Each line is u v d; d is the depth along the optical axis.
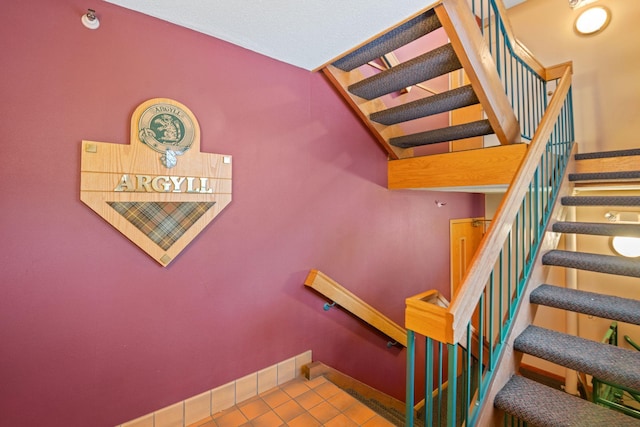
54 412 1.36
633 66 3.13
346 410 1.79
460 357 3.38
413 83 2.12
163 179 1.60
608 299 1.63
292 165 2.13
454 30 1.59
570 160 2.66
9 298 1.27
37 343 1.32
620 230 1.88
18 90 1.27
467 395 1.28
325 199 2.33
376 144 2.69
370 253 2.67
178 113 1.64
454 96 1.96
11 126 1.26
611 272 1.71
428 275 3.30
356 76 2.33
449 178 2.38
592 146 3.37
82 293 1.42
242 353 1.91
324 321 2.32
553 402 1.33
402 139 2.54
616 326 3.17
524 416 1.29
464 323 1.16
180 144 1.65
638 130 3.11
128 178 1.50
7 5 1.25
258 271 1.97
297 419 1.72
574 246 3.34
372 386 2.67
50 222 1.34
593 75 3.37
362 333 2.59
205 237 1.76
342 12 1.54
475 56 1.71
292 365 2.13
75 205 1.40
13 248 1.27
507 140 2.09
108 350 1.49
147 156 1.55
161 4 1.48
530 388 1.43
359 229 2.58
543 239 1.99
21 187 1.29
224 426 1.67
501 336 1.54
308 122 2.21
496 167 2.13
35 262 1.32
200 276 1.75
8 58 1.25
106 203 1.45
